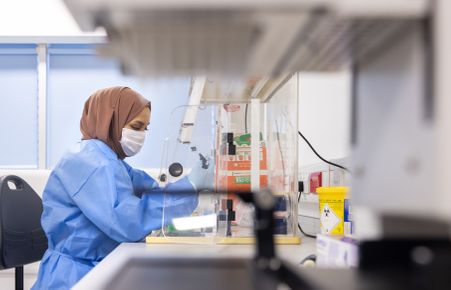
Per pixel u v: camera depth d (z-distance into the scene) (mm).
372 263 453
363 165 461
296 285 423
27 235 1826
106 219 1494
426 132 342
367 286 393
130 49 415
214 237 1230
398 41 387
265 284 423
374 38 399
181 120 1497
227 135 1316
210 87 1034
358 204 477
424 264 400
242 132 1353
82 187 1575
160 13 343
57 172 1673
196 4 331
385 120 409
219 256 579
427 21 346
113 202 1527
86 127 1955
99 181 1567
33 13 2588
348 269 452
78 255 1610
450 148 324
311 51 440
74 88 2834
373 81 438
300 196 1715
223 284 463
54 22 2596
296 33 386
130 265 545
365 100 458
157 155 2764
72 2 333
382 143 415
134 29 375
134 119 1935
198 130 1447
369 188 446
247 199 511
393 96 394
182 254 590
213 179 1393
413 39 363
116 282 470
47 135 2730
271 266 462
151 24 365
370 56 444
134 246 1178
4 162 2770
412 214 366
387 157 404
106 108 1896
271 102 1476
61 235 1656
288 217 1258
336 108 1441
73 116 2826
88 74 2844
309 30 381
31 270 2221
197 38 394
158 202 1554
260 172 1318
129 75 470
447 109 328
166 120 2760
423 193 344
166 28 372
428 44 343
